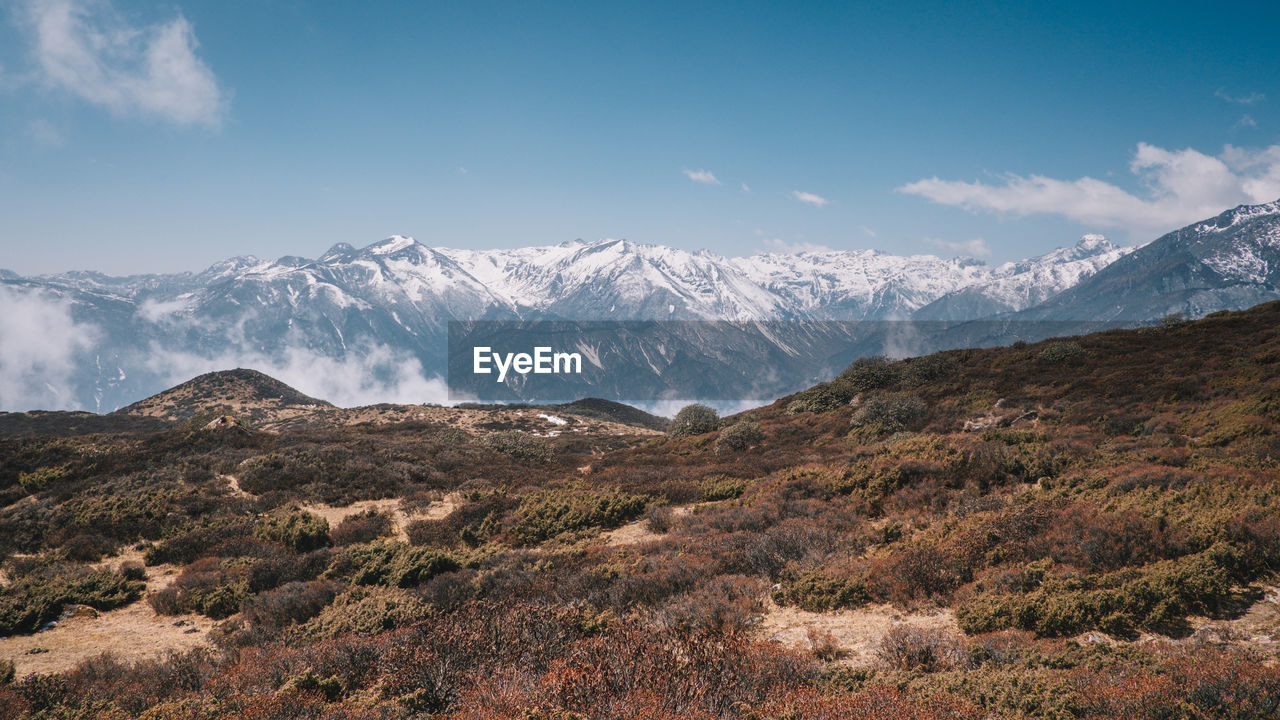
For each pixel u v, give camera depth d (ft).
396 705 28.35
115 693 34.99
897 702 24.22
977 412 108.06
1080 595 33.27
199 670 37.78
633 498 74.64
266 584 57.21
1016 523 44.83
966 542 44.04
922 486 61.67
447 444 141.59
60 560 65.67
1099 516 44.14
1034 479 62.08
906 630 32.45
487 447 145.18
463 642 32.89
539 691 26.91
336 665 35.22
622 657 28.40
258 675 35.27
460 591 48.49
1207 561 34.04
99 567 64.34
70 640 47.55
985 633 33.30
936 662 30.09
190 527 76.23
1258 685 22.61
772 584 44.29
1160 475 51.19
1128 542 39.42
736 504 71.20
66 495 89.04
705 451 130.00
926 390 132.57
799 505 63.26
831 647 33.17
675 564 47.37
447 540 70.33
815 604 39.45
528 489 91.35
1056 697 24.18
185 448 116.47
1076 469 60.75
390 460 114.73
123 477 97.09
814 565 45.06
